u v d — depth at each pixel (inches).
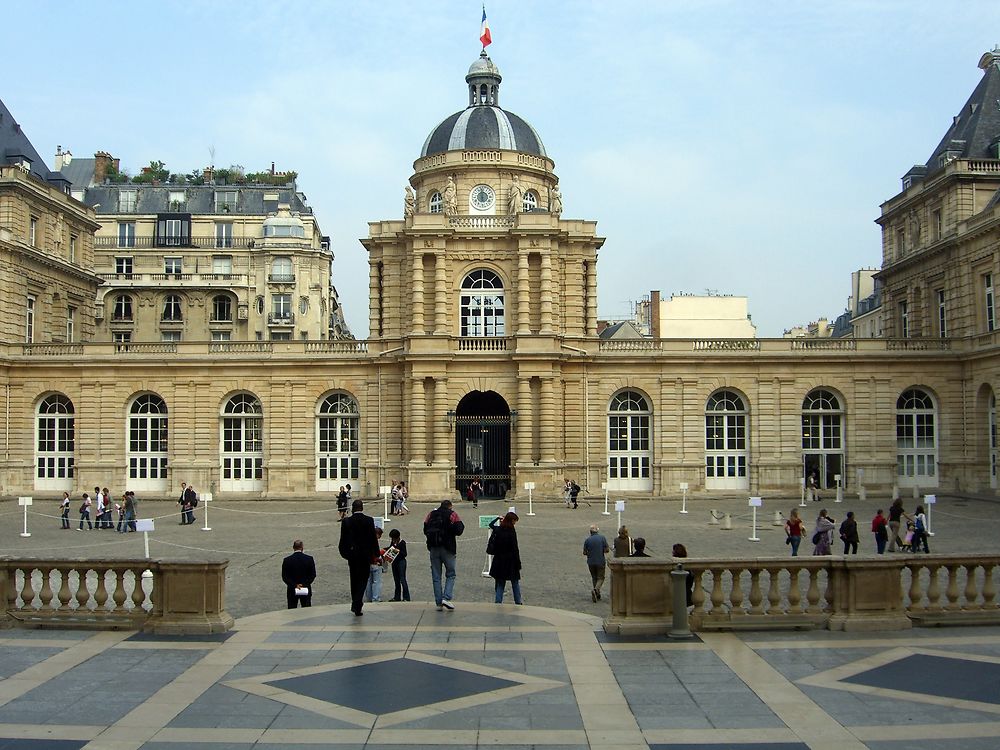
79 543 1487.5
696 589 727.7
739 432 2372.0
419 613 803.4
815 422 2372.0
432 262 2349.9
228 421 2388.0
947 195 2393.0
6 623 734.5
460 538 1525.6
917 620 732.7
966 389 2330.2
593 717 526.3
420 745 484.7
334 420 2375.7
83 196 3659.0
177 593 730.2
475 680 595.8
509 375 2298.2
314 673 612.1
